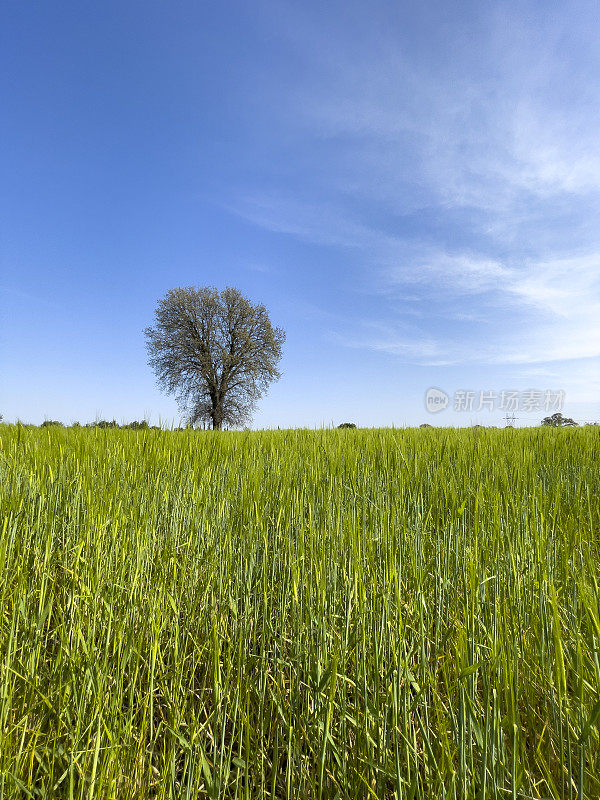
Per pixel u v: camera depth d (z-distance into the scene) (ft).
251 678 4.62
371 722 3.92
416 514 6.34
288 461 9.30
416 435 16.01
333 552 5.46
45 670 4.87
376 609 4.42
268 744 4.29
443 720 3.58
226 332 81.97
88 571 5.47
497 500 6.11
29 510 6.80
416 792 3.47
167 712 4.59
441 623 4.79
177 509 7.54
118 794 3.73
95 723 4.00
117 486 7.66
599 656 3.20
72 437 13.37
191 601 5.76
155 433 13.05
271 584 5.80
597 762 3.25
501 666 3.45
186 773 4.09
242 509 6.80
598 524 6.46
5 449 11.14
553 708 3.51
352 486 7.60
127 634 4.70
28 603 5.35
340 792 3.67
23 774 3.95
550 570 4.71
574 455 12.28
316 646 4.49
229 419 80.53
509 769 3.40
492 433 17.93
